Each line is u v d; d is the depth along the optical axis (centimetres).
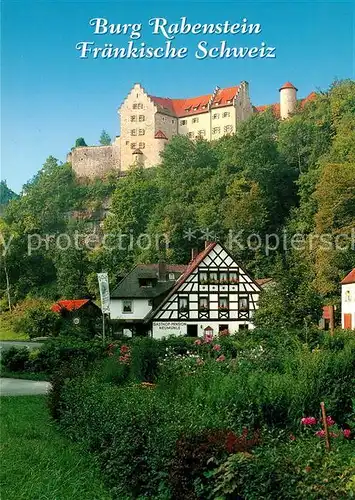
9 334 7000
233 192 10138
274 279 4144
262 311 4100
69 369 1914
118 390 1409
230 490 790
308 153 11150
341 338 2286
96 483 1116
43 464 1255
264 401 1173
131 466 1014
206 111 15638
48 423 1786
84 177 15825
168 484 912
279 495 748
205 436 890
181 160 12812
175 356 2173
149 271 6341
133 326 6012
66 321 6575
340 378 1280
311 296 3997
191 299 5609
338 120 11806
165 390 1439
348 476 721
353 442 985
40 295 10256
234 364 1753
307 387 1247
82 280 9656
